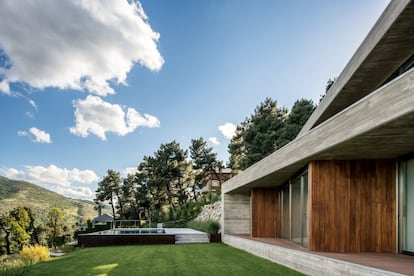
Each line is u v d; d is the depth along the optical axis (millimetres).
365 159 7820
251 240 12031
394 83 4539
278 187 14016
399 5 6527
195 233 17766
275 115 28422
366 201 7754
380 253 7445
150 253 11812
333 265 6328
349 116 5691
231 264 9062
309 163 8000
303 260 7578
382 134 5406
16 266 8734
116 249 13531
